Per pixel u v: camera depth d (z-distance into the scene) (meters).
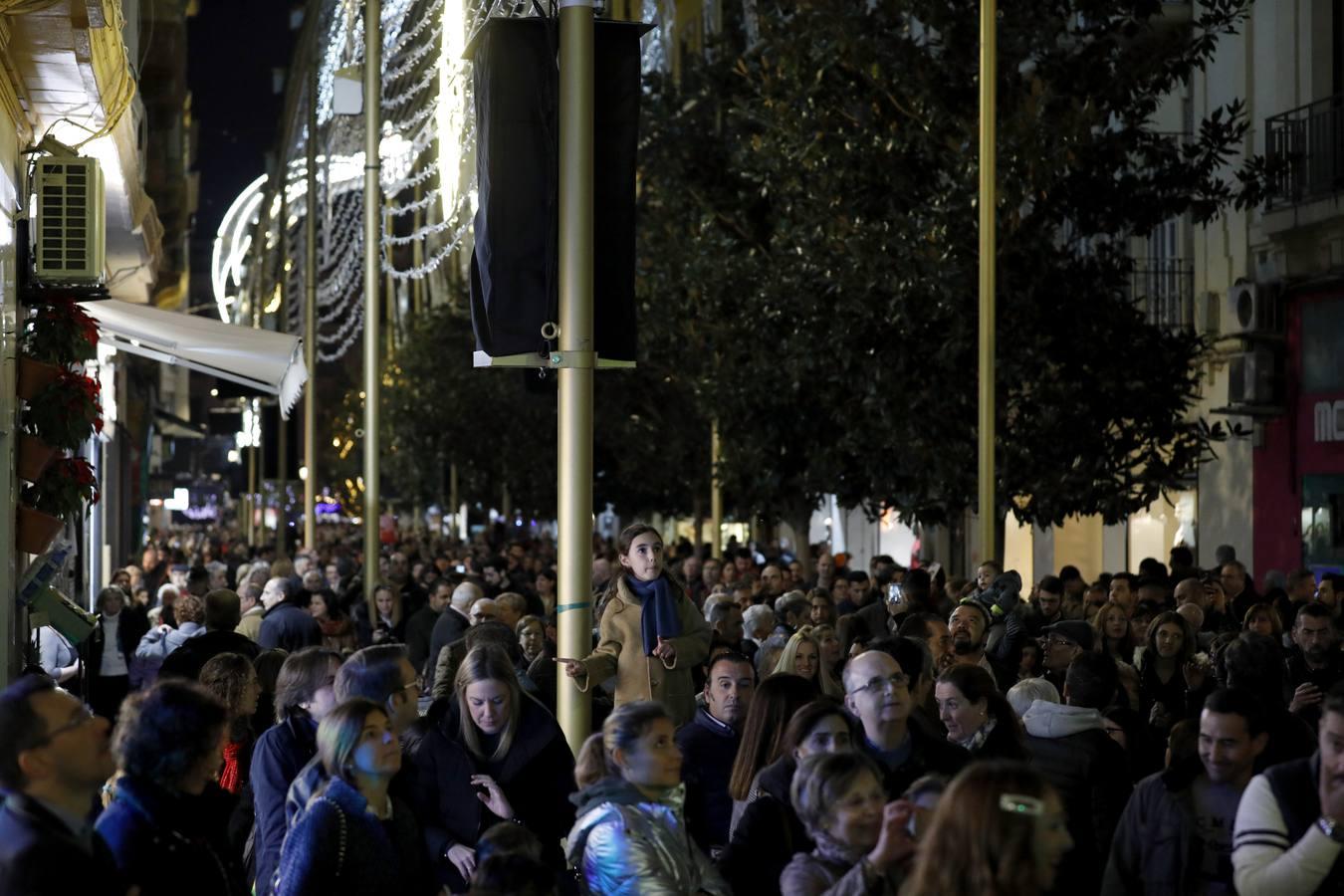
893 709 7.45
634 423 38.84
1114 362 21.36
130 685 17.47
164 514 80.25
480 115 9.02
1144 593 15.20
